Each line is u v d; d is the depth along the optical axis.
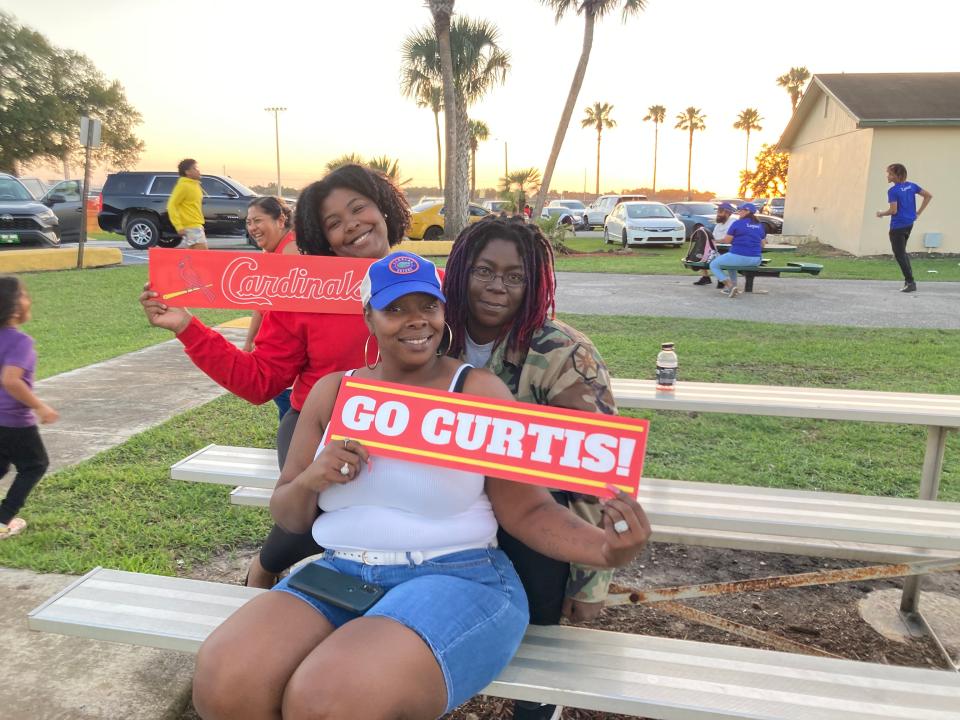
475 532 1.81
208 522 3.48
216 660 1.62
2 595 2.86
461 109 22.58
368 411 1.81
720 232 14.72
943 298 11.12
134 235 17.61
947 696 1.76
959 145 17.89
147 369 6.45
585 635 2.02
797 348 7.17
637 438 1.65
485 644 1.67
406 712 1.51
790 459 4.31
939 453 3.08
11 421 3.20
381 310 1.81
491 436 1.74
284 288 2.45
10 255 12.80
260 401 2.61
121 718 2.24
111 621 2.00
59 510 3.54
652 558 3.39
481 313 2.01
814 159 21.73
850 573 2.50
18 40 37.31
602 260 17.70
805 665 1.88
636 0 20.38
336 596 1.74
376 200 2.62
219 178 17.53
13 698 2.31
